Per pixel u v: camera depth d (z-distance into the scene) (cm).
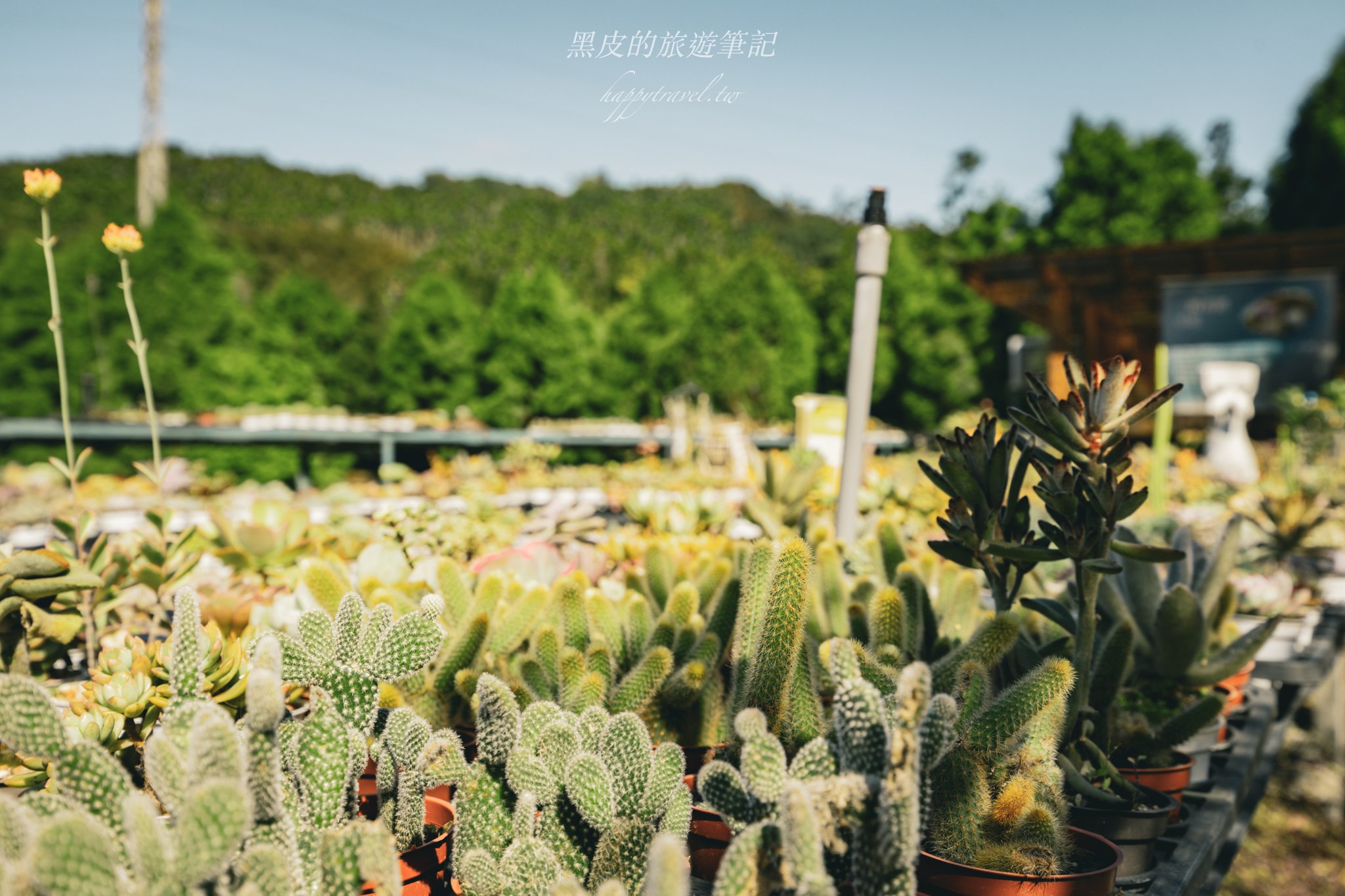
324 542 293
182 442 1198
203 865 76
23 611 177
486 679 108
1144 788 141
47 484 859
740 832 97
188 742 91
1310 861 360
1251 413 884
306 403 1730
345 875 90
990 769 109
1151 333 1347
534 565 236
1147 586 189
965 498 142
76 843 76
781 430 1758
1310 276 1061
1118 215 2119
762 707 119
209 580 237
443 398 1936
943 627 192
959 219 2675
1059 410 127
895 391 2209
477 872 101
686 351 2130
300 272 2136
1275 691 270
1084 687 137
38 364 1563
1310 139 1877
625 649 166
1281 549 389
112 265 1606
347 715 110
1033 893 103
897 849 82
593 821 101
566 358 1972
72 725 135
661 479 847
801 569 117
